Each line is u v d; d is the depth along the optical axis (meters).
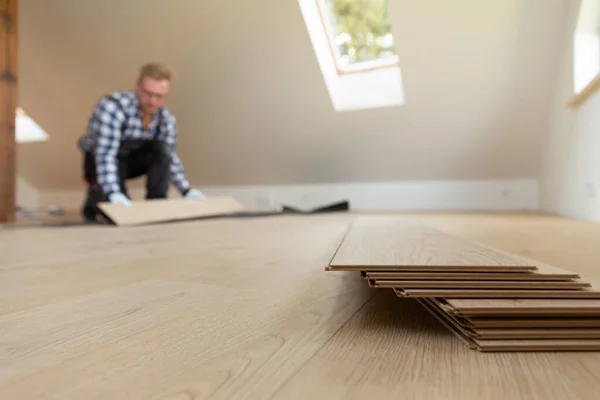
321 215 3.49
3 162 2.78
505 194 4.18
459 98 3.64
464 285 0.48
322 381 0.36
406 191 4.54
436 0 3.04
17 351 0.44
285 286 0.77
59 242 1.56
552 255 1.09
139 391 0.34
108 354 0.43
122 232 2.01
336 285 0.78
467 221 2.48
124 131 2.72
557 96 3.21
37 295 0.71
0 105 2.76
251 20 3.43
